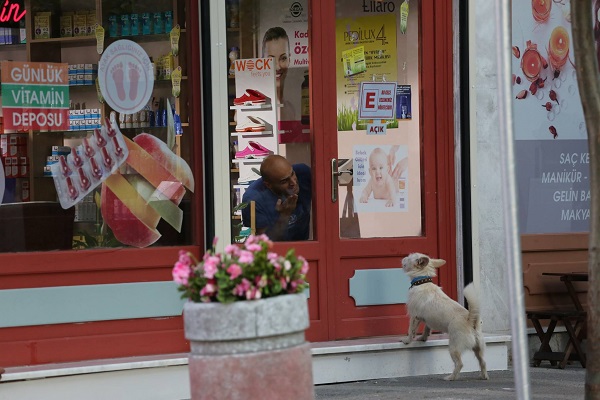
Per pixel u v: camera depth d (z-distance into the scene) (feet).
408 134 31.12
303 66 30.07
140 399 26.04
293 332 17.35
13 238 26.35
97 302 26.94
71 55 27.20
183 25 28.25
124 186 27.58
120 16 27.68
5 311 25.95
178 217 28.12
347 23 30.53
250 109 29.50
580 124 34.06
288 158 29.84
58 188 26.89
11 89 26.55
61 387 25.13
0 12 26.58
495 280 31.83
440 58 31.24
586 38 20.16
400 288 30.73
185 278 17.53
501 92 16.49
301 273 18.01
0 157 26.37
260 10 29.68
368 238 30.55
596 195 20.13
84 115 27.27
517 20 33.19
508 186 16.38
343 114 30.42
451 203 31.40
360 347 28.60
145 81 27.91
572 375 30.81
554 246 33.68
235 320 16.93
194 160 28.32
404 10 31.04
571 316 32.01
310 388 17.48
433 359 29.68
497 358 30.66
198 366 17.13
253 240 17.74
